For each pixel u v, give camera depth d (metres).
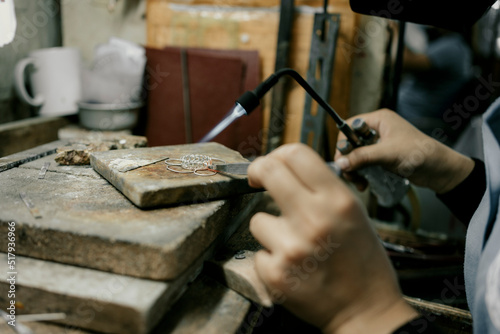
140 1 1.38
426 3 0.69
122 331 0.48
